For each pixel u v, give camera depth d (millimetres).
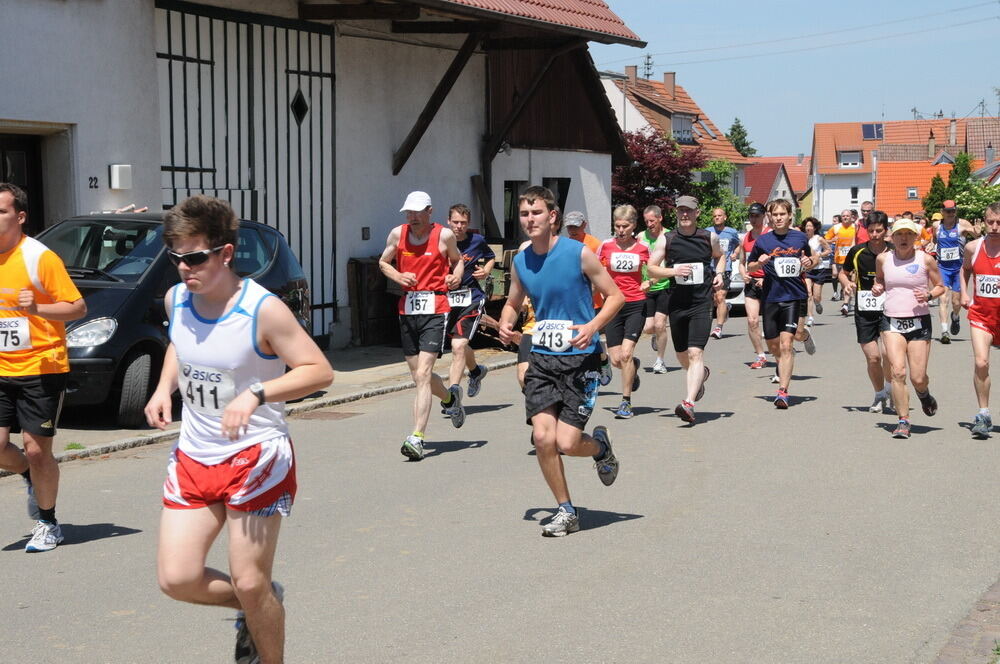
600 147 24953
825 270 19562
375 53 17422
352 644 4922
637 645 4895
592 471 8406
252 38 15070
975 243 9570
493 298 16188
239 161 14984
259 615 3947
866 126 109562
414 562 6137
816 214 109812
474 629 5102
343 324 16844
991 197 67188
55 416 6305
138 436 9508
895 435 9672
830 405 11461
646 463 8656
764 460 8742
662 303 11461
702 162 36344
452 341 9883
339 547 6434
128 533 6801
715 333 18219
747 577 5844
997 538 6555
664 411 11156
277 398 3803
